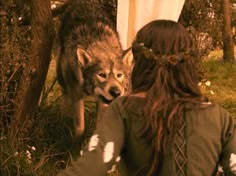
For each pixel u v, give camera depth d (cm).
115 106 216
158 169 207
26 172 483
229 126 216
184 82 217
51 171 510
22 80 536
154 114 207
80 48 558
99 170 201
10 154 490
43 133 581
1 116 535
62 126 605
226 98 1017
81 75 567
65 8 646
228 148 212
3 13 514
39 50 537
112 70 542
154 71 216
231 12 1777
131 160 212
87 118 664
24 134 539
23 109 538
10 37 520
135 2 553
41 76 545
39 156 527
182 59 218
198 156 207
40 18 534
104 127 211
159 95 211
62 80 619
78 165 201
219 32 904
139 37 224
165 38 219
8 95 540
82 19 600
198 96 218
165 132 206
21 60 532
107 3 724
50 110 638
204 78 896
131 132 210
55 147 567
